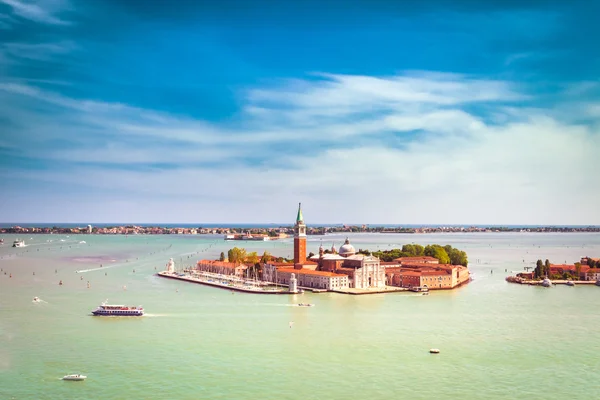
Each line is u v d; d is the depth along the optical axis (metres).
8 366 197.00
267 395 170.38
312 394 171.50
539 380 185.88
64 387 176.38
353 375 188.88
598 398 171.12
